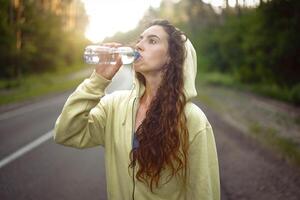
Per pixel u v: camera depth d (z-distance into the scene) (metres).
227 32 40.56
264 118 15.95
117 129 2.19
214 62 46.84
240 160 8.98
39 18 41.03
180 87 2.11
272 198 6.50
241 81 33.25
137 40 2.20
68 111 2.16
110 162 2.25
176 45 2.13
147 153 2.06
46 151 9.88
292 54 22.83
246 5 34.50
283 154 9.55
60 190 6.89
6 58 37.62
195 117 2.10
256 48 26.14
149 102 2.19
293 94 20.00
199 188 2.10
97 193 6.74
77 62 72.56
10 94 26.62
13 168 8.27
